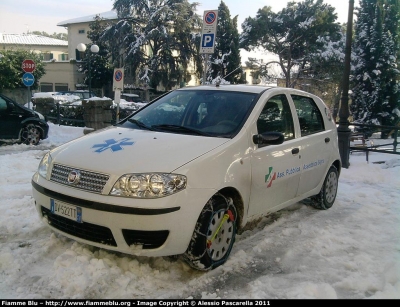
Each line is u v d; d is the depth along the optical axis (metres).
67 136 13.16
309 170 5.21
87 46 42.19
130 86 40.19
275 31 30.75
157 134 4.13
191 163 3.51
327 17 29.52
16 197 5.79
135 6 38.44
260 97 4.63
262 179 4.25
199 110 4.55
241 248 4.34
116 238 3.36
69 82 43.53
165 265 3.77
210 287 3.48
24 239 4.24
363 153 12.91
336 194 6.27
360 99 21.77
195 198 3.43
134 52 36.59
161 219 3.26
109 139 4.04
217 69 35.47
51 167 3.81
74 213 3.48
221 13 35.47
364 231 4.98
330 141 5.86
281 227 5.04
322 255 4.23
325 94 30.52
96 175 3.44
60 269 3.51
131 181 3.31
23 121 10.99
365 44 21.31
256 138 4.20
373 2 21.20
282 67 31.22
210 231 3.65
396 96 21.09
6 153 9.88
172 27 38.66
